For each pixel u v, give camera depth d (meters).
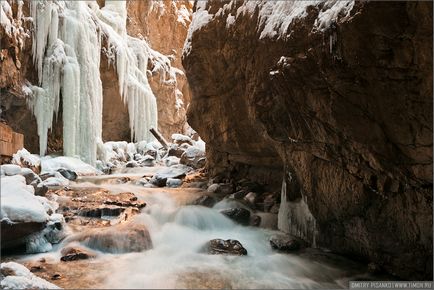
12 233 5.45
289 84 5.21
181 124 22.62
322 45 4.39
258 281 4.91
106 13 18.05
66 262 5.33
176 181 11.10
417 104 3.77
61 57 12.88
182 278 4.91
